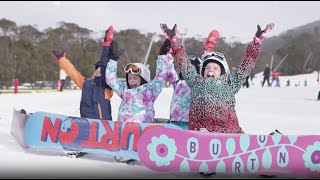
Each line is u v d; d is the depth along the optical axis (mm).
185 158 5527
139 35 56656
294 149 5504
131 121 6555
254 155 5496
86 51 57531
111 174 5293
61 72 28578
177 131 5559
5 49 48344
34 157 6246
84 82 7055
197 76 6324
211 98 6121
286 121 11156
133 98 6707
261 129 9609
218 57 6398
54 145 6309
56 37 56125
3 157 6176
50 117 6379
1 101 17016
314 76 51250
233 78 6223
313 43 66938
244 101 18516
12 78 46625
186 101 6902
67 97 20344
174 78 7031
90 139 6168
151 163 5535
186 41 24109
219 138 5535
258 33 6199
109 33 6895
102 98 6891
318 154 5504
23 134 6801
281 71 67688
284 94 23938
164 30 6488
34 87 36750
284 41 68562
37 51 49875
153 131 5578
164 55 6895
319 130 9484
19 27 55406
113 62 6816
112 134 6066
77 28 59906
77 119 6250
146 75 6848
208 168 5500
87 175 5176
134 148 5949
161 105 15945
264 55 63938
